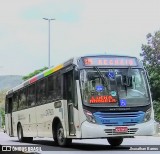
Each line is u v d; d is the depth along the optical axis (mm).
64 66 18312
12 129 29031
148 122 17000
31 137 25875
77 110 16906
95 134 16469
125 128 16625
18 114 27016
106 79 17000
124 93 16938
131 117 16750
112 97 16766
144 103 17047
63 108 18312
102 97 16734
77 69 17062
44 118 21234
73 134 17531
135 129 16750
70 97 17828
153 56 45719
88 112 16578
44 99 21188
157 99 45219
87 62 17188
